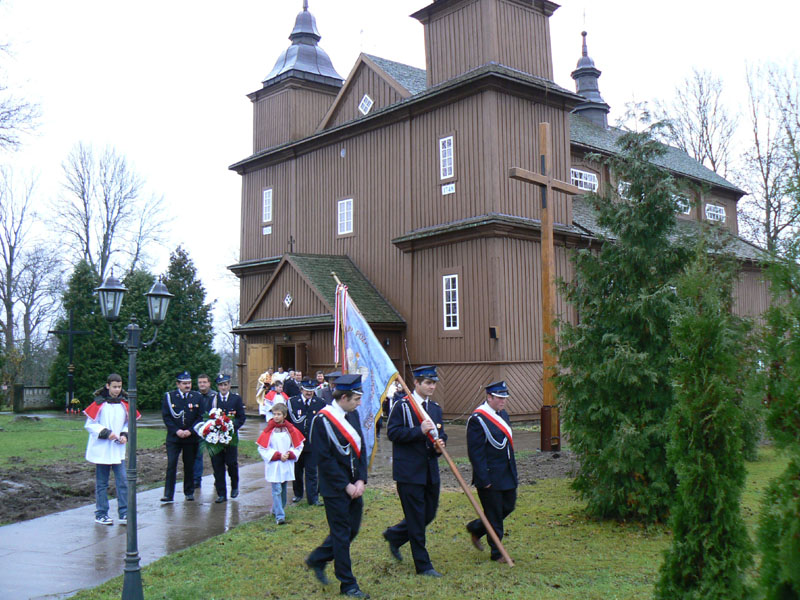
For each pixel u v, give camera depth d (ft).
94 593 22.58
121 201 159.22
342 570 22.03
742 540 16.79
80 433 68.44
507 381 70.38
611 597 20.75
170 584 23.38
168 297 25.36
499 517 25.54
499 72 71.67
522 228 72.90
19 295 165.68
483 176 72.59
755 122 116.26
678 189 30.68
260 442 31.73
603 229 33.01
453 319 75.05
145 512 34.83
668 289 28.66
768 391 14.48
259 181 105.29
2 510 34.68
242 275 106.32
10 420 85.76
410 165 80.89
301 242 96.37
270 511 34.78
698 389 18.08
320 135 91.91
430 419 24.36
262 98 107.34
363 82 88.89
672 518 17.80
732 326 25.45
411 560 25.68
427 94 77.10
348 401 23.13
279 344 87.25
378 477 42.68
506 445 25.57
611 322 30.35
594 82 123.95
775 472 39.40
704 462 17.54
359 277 85.40
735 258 30.68
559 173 78.59
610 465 28.30
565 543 27.02
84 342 114.52
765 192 112.68
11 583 23.80
